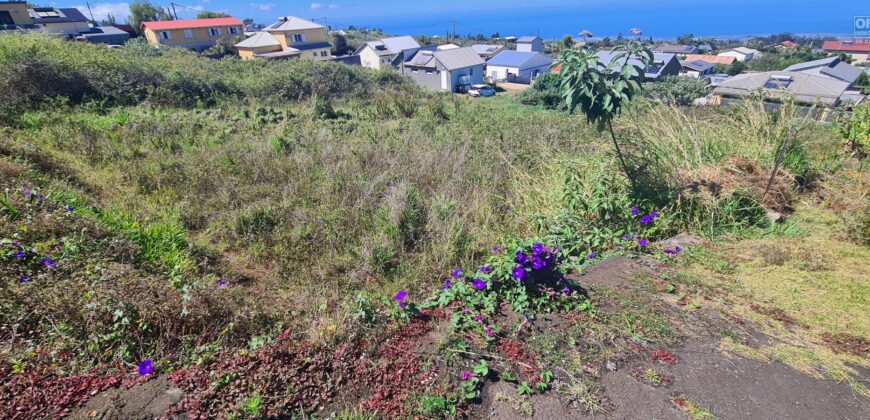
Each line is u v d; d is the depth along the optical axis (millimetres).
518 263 2846
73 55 9789
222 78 12859
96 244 3234
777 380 2234
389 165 6176
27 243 3051
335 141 7203
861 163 5020
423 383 2191
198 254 3797
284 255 3998
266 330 2615
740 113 5652
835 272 3193
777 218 4020
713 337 2557
